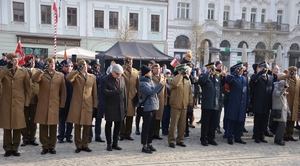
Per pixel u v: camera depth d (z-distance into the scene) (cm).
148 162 632
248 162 655
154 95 705
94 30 2916
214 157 683
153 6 3127
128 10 3028
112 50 1530
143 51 1578
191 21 3512
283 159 685
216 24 3547
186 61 900
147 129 699
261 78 816
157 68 829
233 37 3712
